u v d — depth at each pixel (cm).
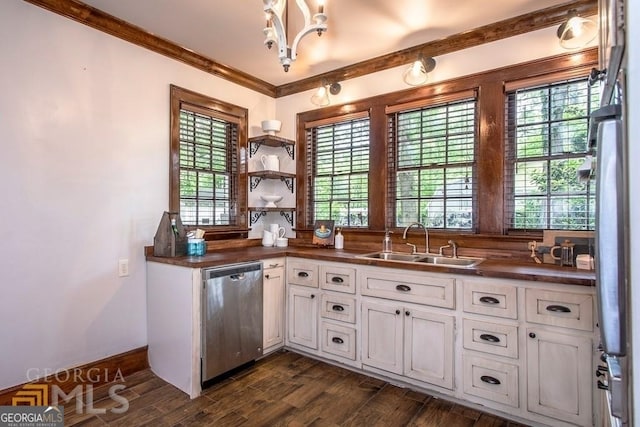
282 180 393
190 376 236
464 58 277
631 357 69
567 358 186
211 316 246
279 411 217
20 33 215
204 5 238
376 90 324
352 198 344
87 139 245
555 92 245
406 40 283
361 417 211
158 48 285
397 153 315
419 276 234
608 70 89
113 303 259
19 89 214
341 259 270
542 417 193
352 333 265
